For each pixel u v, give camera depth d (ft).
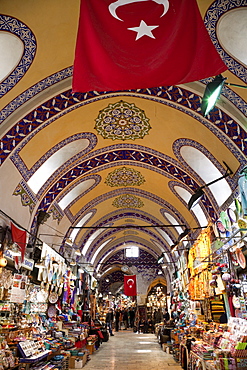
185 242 40.32
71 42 16.78
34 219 27.78
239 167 20.42
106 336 55.88
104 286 88.22
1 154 21.03
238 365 16.39
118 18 10.11
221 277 22.61
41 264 26.58
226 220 21.40
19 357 19.33
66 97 20.57
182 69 10.63
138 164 31.76
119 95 21.58
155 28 10.14
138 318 76.48
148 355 38.22
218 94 12.59
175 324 45.14
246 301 21.30
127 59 10.55
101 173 33.35
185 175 28.45
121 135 26.99
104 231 53.78
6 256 21.66
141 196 40.52
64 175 29.25
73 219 37.99
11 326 21.34
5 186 22.57
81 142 26.61
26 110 19.77
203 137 22.21
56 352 25.88
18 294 23.54
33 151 23.44
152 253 70.28
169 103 21.17
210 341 22.16
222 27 15.02
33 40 16.14
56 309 33.81
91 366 30.89
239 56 15.80
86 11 10.18
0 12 14.64
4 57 16.62
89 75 10.81
